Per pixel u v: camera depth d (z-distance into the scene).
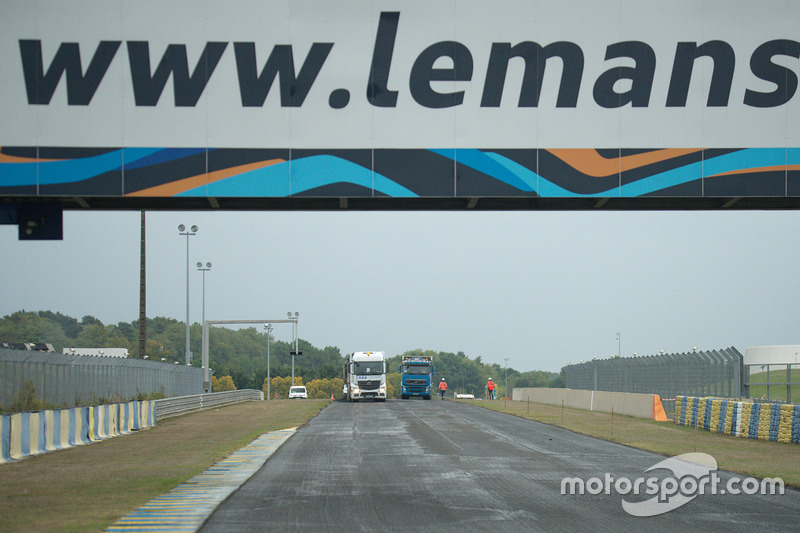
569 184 20.19
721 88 20.42
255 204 21.31
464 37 20.34
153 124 20.03
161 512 17.30
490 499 19.12
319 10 20.31
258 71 20.19
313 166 20.09
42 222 21.09
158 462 26.75
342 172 20.08
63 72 19.98
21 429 28.27
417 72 20.27
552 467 25.31
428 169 20.12
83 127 19.94
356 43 20.31
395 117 20.20
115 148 19.97
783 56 20.44
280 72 20.20
